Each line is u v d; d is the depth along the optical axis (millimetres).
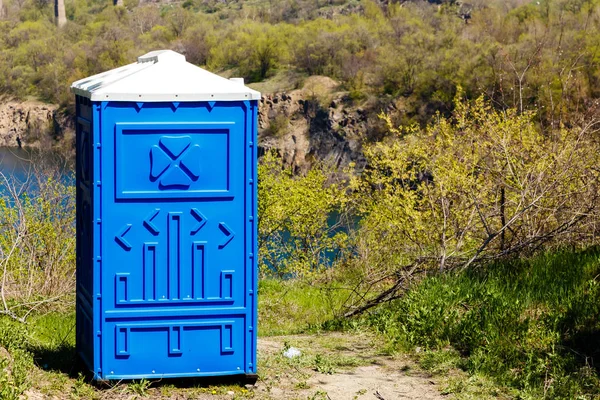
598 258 8062
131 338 5250
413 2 90438
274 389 5547
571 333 6465
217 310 5324
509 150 9977
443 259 8578
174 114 5164
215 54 80875
